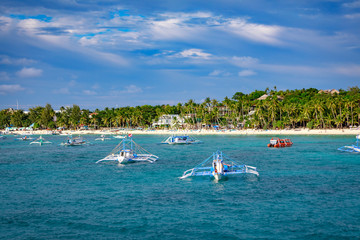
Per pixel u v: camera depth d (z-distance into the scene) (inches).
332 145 5211.6
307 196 2103.8
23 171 3238.2
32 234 1555.1
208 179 2709.2
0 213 1860.2
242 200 2054.6
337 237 1470.2
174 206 1955.0
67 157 4414.4
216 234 1520.7
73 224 1673.2
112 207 1947.6
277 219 1699.1
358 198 2038.6
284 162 3499.0
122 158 3644.2
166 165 3523.6
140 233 1546.5
